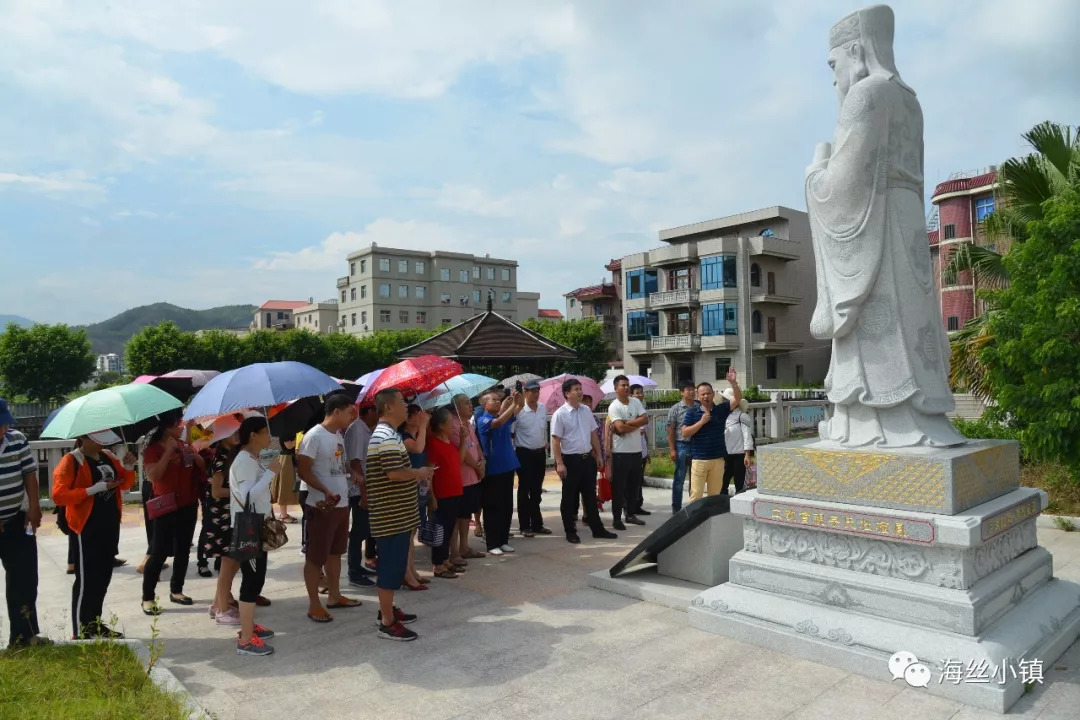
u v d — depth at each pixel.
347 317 74.00
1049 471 9.25
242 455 4.78
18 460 4.73
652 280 44.53
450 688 4.14
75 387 45.12
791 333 41.81
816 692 3.95
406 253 72.06
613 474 8.56
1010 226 11.02
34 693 3.81
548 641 4.86
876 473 4.48
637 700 3.91
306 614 5.64
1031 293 8.31
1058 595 4.79
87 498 4.95
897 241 4.79
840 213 4.88
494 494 7.43
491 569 6.82
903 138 4.85
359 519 6.52
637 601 5.71
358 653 4.74
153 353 40.28
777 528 4.97
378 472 4.95
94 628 4.98
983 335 10.45
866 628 4.27
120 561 7.58
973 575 4.17
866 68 4.94
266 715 3.84
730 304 39.88
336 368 47.75
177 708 3.70
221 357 42.78
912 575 4.28
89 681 4.00
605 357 47.03
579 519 9.41
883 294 4.77
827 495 4.73
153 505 5.83
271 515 4.86
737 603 4.90
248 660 4.65
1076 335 7.80
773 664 4.36
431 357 7.25
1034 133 10.66
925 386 4.70
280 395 6.23
